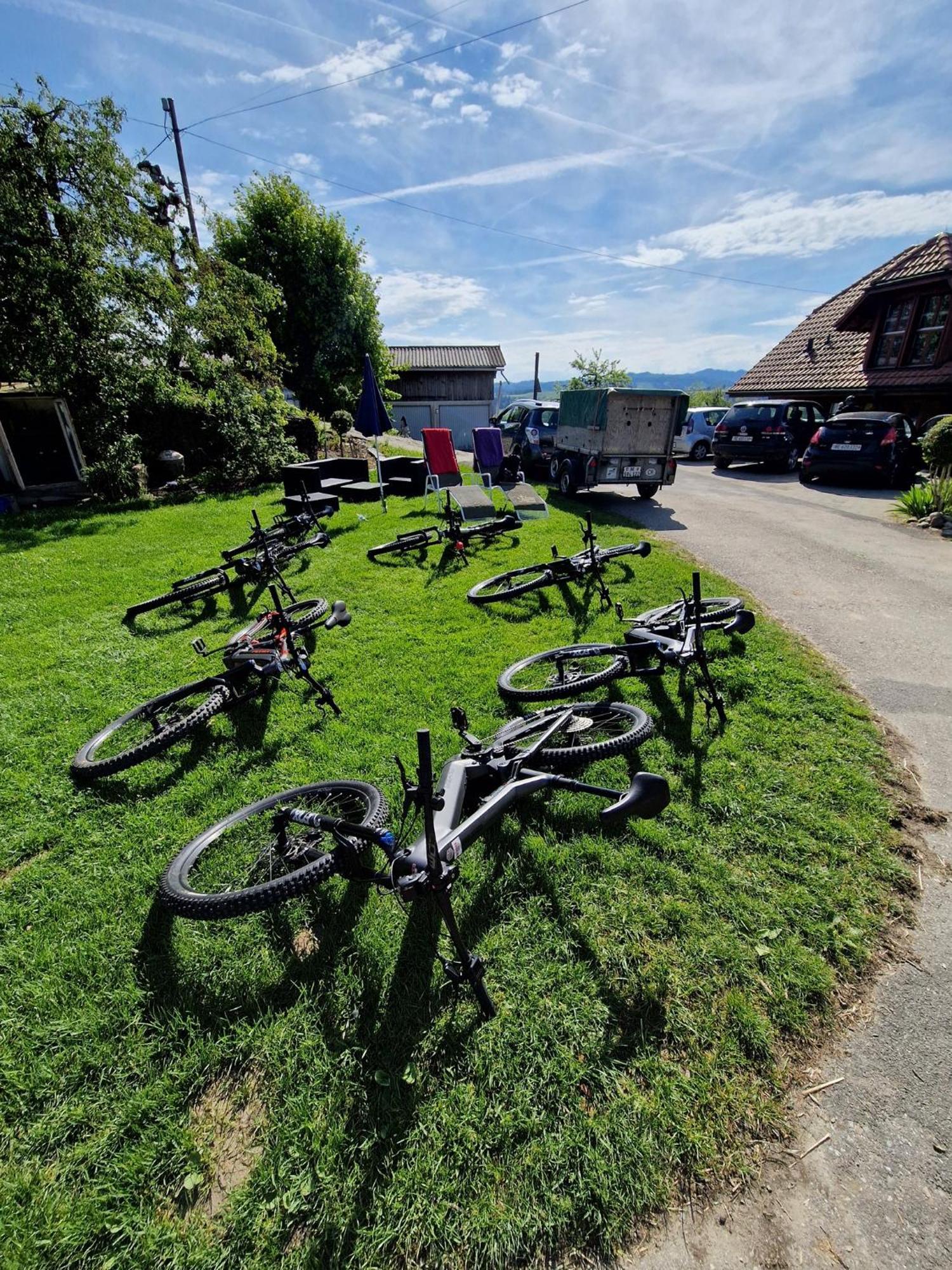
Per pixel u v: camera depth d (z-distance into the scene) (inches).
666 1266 61.9
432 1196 66.8
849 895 103.4
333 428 808.3
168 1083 78.8
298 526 339.0
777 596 240.7
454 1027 83.7
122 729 159.6
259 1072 80.5
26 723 168.6
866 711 156.9
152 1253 63.6
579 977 90.2
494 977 90.7
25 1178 70.0
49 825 127.5
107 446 530.3
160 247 526.9
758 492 475.2
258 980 91.5
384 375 960.3
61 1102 77.9
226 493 559.5
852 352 703.1
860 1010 86.1
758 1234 64.0
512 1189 67.5
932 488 367.2
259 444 576.4
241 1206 66.9
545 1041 81.9
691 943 95.0
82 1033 85.4
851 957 93.4
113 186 496.1
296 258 805.9
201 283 566.6
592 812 121.4
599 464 398.6
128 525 433.4
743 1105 75.0
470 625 220.5
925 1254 61.7
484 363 1354.6
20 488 617.9
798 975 89.8
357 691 175.9
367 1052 81.3
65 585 291.9
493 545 325.1
